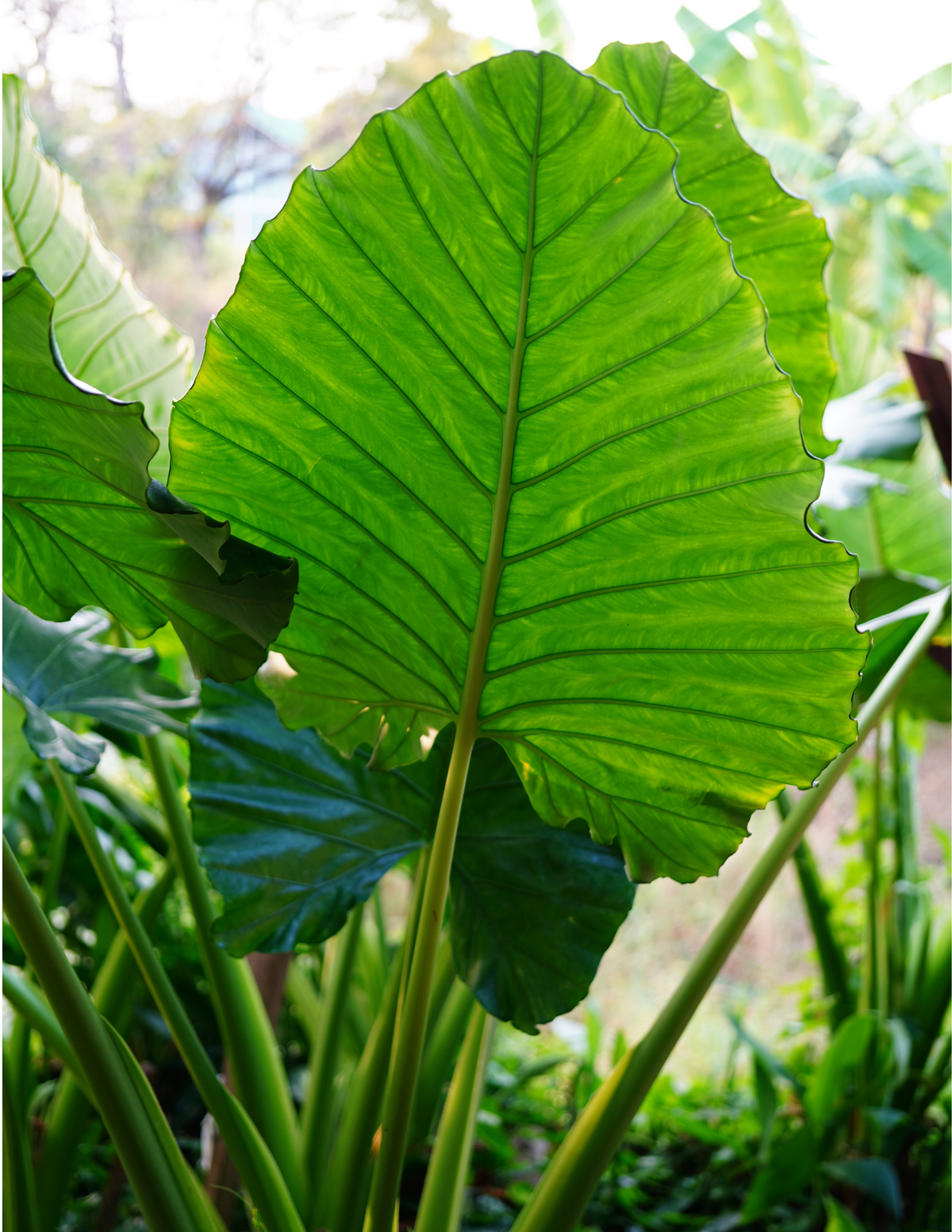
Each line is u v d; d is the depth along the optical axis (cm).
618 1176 360
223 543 164
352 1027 329
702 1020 550
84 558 181
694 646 177
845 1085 319
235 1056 233
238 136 1135
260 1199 209
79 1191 339
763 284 221
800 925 636
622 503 171
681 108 215
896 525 383
